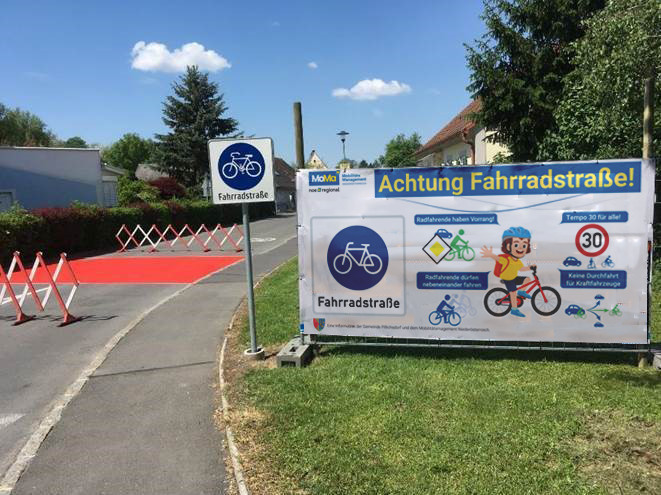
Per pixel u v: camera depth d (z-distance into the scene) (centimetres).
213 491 333
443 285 541
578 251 509
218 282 1184
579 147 916
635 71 665
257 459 359
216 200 568
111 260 1723
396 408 425
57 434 425
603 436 366
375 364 536
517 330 530
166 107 5025
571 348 523
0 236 1608
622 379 472
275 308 834
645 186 493
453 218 531
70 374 584
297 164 751
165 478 351
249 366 560
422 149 3322
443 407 423
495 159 1292
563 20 1105
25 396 522
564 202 507
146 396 501
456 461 341
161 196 4084
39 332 776
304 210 561
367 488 316
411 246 543
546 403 422
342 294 563
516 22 1158
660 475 319
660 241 754
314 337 592
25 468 371
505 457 344
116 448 396
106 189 3869
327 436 384
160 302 965
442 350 577
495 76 1137
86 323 827
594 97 749
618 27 668
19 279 1330
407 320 553
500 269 527
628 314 506
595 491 304
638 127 757
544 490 308
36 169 2728
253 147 558
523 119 1139
